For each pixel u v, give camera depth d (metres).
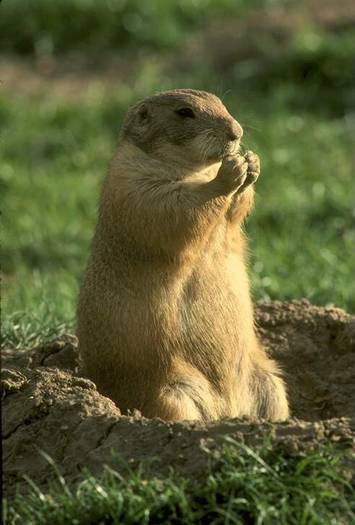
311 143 23.22
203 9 31.00
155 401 9.93
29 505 7.99
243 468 7.88
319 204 19.31
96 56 29.78
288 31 28.66
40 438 8.95
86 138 24.78
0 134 24.88
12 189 21.92
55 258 18.66
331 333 11.62
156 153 10.18
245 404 10.64
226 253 10.23
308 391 11.16
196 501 7.78
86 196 21.59
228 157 9.52
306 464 7.85
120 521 7.66
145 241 9.73
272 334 11.59
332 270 15.28
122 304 9.98
